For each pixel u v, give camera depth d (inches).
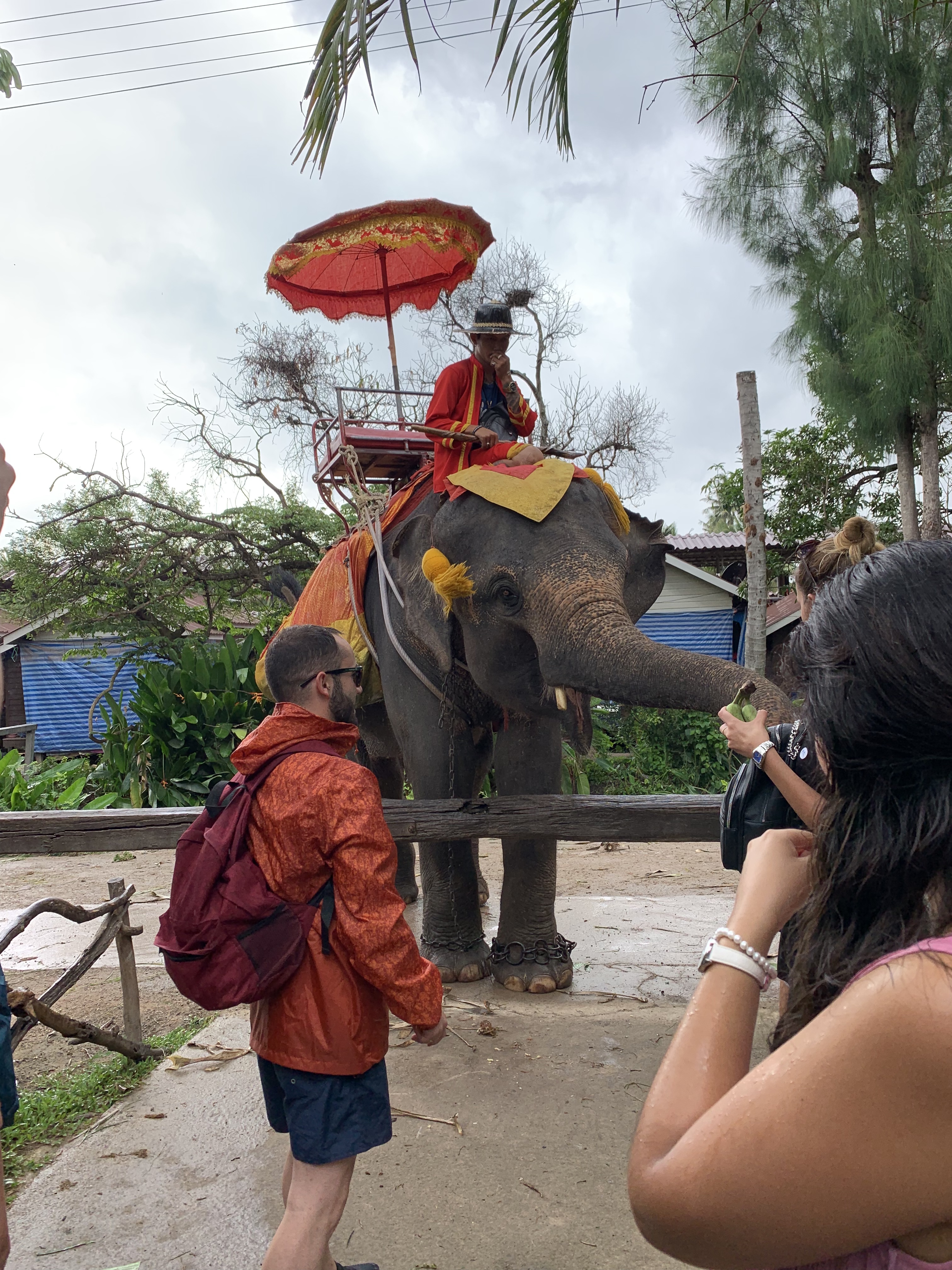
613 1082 124.3
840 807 35.3
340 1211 75.4
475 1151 107.1
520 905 163.5
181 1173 103.7
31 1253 90.0
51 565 519.8
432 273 212.1
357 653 177.0
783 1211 29.9
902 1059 29.0
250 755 78.6
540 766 160.2
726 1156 30.5
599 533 138.4
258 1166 104.7
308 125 119.8
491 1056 133.0
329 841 73.7
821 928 35.7
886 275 426.9
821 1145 29.4
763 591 341.7
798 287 458.0
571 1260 87.6
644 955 182.9
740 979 37.4
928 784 32.9
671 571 674.2
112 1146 109.8
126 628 525.7
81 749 647.8
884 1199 29.2
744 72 252.7
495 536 138.3
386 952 72.7
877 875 33.2
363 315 219.8
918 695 31.7
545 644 129.0
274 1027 75.5
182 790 390.0
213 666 414.0
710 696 110.0
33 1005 113.0
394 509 171.5
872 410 464.1
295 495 569.0
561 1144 108.6
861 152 424.2
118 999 169.2
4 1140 114.4
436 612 148.9
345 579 187.8
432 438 155.8
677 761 470.6
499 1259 87.8
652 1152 33.4
